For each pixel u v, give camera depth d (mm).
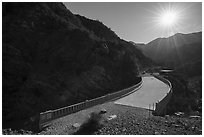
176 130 11977
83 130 12164
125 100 21578
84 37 33156
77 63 30000
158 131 11773
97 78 29125
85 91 26172
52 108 22625
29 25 34250
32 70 27609
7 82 24266
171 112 21016
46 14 38875
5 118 20172
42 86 24781
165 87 31109
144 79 44031
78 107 17375
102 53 33875
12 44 29312
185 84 43625
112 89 28938
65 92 24953
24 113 20938
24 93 23422
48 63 29547
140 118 14711
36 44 31766
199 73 90188
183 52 186125
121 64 35906
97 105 19266
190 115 19484
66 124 14023
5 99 22328
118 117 14945
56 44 32250
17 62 27219
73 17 48844
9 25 32625
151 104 19562
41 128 13609
